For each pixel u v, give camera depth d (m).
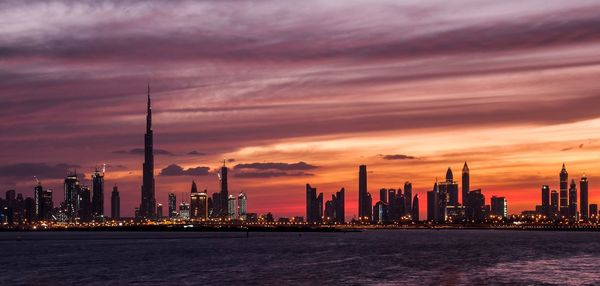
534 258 190.88
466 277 136.50
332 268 156.75
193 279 133.88
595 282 128.75
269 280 131.50
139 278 136.00
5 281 132.88
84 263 173.88
